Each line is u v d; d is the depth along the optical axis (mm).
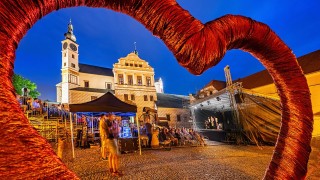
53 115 13742
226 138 17375
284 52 835
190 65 618
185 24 589
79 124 15500
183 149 12836
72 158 8578
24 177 330
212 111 24953
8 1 401
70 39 39969
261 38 771
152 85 37562
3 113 348
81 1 549
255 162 7562
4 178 319
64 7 532
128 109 9328
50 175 354
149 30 626
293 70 860
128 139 11031
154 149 12664
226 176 5492
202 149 12586
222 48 634
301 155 805
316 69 17891
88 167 6848
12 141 338
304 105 848
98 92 36844
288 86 868
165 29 592
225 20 666
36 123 12312
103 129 5785
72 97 34656
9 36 400
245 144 14562
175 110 35281
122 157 9305
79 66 42062
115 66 35875
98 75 42062
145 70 37656
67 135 13812
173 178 5379
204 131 22969
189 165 7168
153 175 5715
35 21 471
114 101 9508
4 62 383
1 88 363
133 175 5730
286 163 803
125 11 600
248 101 14500
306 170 803
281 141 855
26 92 22625
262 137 13516
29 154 347
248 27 712
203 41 596
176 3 613
